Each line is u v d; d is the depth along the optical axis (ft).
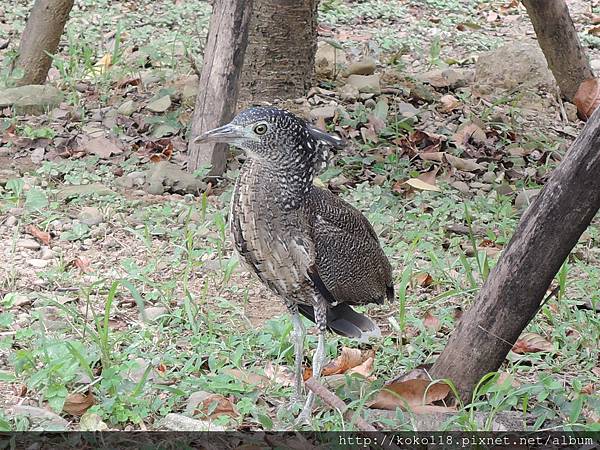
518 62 45.29
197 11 56.44
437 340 25.18
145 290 27.32
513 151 38.93
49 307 25.88
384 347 24.62
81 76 43.83
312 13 41.83
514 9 61.52
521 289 20.79
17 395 22.06
